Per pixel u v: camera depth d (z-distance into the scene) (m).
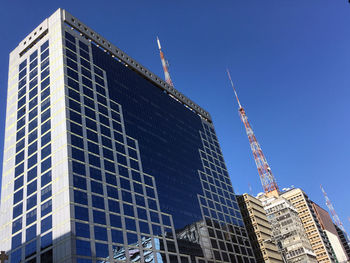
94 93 128.75
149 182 128.75
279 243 187.38
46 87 123.56
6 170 119.50
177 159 156.38
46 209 98.44
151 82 176.75
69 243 87.88
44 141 112.06
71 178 98.81
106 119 126.88
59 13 137.62
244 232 168.50
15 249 99.50
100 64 142.00
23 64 140.50
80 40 138.75
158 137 152.38
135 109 148.00
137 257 103.19
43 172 106.12
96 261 90.81
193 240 131.50
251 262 156.75
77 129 111.50
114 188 110.94
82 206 96.56
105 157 115.38
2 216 110.06
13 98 135.38
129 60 164.75
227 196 177.38
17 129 125.38
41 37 141.50
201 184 162.62
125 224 106.25
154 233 115.12
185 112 190.88
